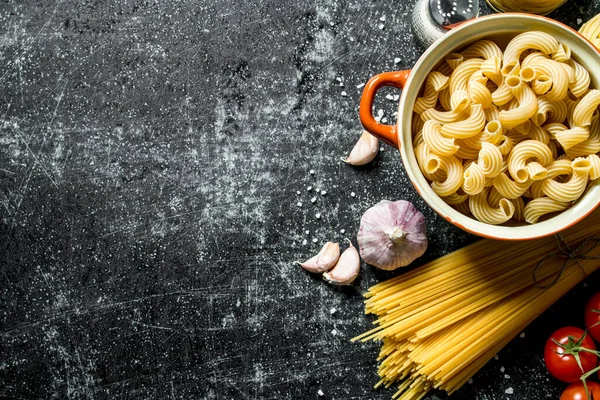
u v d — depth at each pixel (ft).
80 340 2.11
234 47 2.10
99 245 2.12
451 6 1.96
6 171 2.12
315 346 2.09
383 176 2.08
